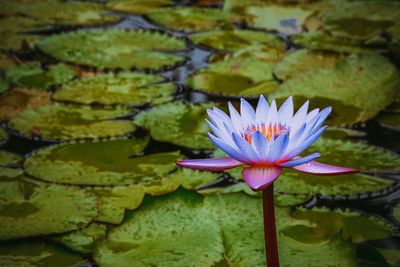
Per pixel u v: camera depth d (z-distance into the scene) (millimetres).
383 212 1813
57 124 1979
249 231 1771
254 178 1449
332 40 2254
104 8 2494
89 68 2150
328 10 2439
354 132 1944
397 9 2381
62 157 1907
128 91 2066
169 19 2395
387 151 1897
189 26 2354
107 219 1812
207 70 2135
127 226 1776
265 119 1726
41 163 1894
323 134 1939
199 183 1867
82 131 1964
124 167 1892
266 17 2406
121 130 1970
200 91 2064
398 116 1991
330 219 1801
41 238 1786
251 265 1732
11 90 2078
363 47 2215
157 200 1803
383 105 1989
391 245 1770
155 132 1954
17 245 1777
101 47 2227
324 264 1732
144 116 1992
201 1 2572
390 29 2279
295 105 1982
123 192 1851
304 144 1487
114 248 1753
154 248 1752
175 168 1892
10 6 2488
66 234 1793
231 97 2037
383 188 1846
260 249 1750
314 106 1982
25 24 2369
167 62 2170
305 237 1771
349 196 1837
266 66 2145
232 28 2344
